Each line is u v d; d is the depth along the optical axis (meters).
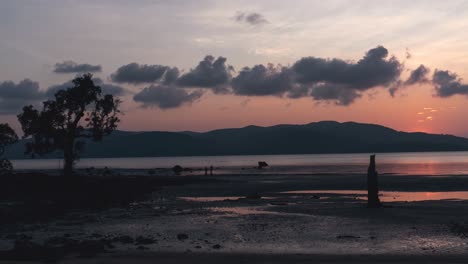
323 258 17.42
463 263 16.44
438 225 24.80
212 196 47.00
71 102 65.50
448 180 61.50
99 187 56.94
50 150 67.50
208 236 22.44
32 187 53.41
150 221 27.97
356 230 23.72
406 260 16.97
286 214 30.42
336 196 43.78
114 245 20.00
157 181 68.31
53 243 20.44
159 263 16.64
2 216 30.06
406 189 50.78
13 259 17.11
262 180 70.81
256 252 18.62
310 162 189.38
